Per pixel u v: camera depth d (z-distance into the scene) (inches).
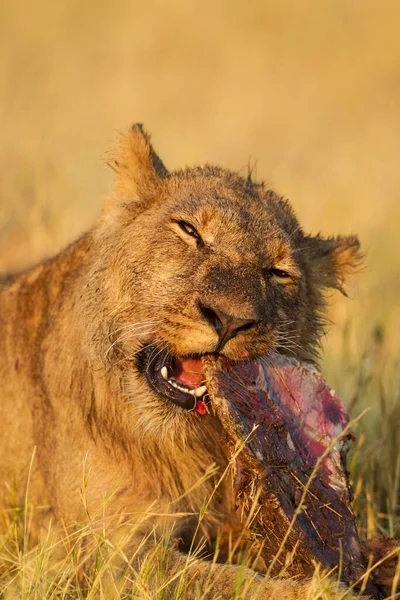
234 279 324.8
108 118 1259.8
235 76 1603.1
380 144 1277.1
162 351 330.3
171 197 359.6
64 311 377.4
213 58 1679.4
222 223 339.6
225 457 362.9
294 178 969.5
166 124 1269.7
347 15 1829.5
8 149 900.6
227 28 1790.1
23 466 389.1
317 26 1824.6
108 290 351.6
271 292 336.5
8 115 1083.3
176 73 1581.0
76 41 1667.1
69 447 364.8
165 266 337.4
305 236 388.8
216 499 364.5
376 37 1770.4
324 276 384.8
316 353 373.4
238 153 1185.4
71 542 350.3
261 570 349.4
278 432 315.9
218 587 304.8
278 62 1689.2
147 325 331.6
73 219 666.8
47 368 377.4
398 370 490.9
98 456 356.2
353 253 390.9
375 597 304.3
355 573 304.0
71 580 328.2
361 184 928.3
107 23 1754.4
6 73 1358.3
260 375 324.2
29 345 392.5
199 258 334.0
